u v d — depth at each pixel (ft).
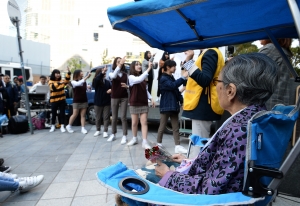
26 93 21.98
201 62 8.18
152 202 3.49
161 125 14.69
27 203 8.82
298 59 15.11
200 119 8.53
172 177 4.25
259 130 3.20
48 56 104.58
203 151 4.27
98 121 19.79
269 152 3.39
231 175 3.51
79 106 20.98
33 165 13.00
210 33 6.70
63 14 177.27
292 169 8.08
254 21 5.76
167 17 5.58
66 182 10.61
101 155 14.38
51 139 19.39
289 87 7.76
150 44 7.09
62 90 22.62
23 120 22.16
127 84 17.01
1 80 26.11
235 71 3.90
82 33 154.61
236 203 3.15
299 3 3.31
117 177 4.12
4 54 87.30
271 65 3.82
